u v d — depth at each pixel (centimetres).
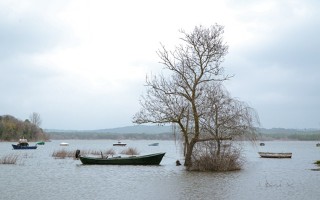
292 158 6512
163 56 4309
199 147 3681
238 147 3797
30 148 9238
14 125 15462
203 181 2964
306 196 2292
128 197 2258
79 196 2291
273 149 12131
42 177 3259
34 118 17700
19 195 2328
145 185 2756
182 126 3728
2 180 3053
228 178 3147
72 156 6109
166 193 2405
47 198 2222
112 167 4106
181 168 3956
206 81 3691
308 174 3594
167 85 3741
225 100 3656
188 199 2202
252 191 2483
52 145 14662
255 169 4047
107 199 2189
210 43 3662
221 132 3612
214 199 2202
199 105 3669
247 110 3694
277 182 2947
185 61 3703
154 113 3772
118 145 14938
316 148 13638
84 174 3484
